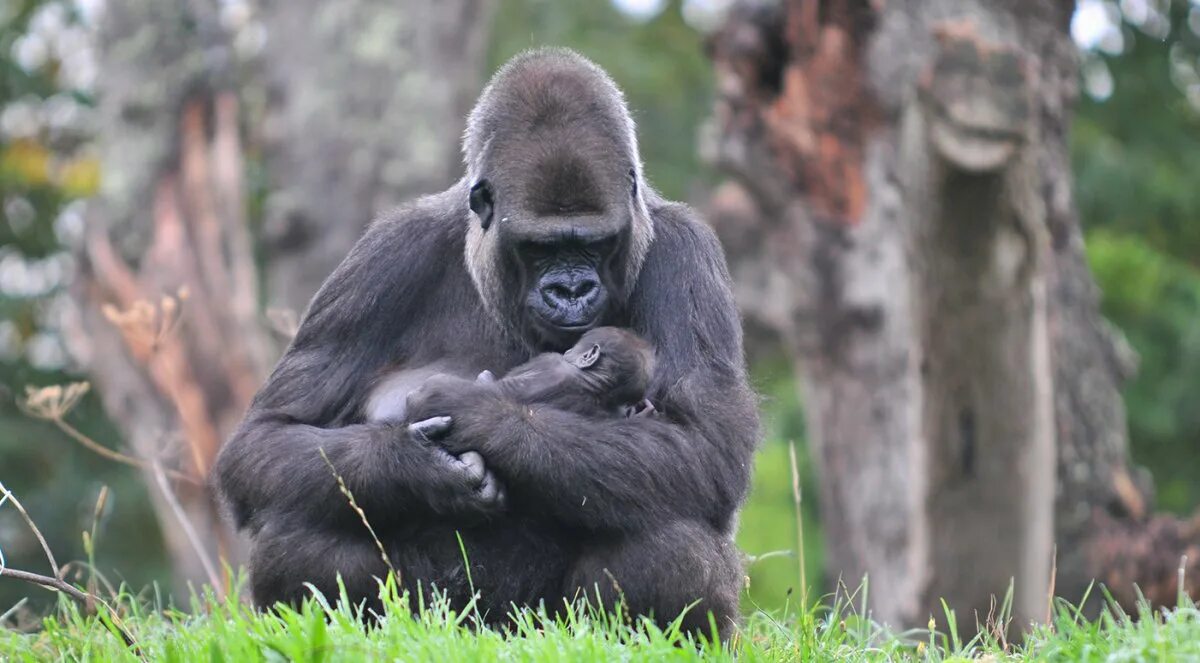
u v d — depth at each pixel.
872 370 45.69
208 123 65.56
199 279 62.34
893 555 46.12
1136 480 44.44
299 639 19.17
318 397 24.41
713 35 47.03
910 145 35.44
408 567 22.97
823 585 74.81
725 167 46.62
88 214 65.12
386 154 69.50
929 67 35.34
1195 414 77.88
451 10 71.31
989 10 41.78
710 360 23.92
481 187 23.77
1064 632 22.20
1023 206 35.62
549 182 22.86
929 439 37.50
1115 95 87.06
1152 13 86.69
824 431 47.94
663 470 22.48
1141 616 21.27
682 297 24.30
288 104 70.88
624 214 22.98
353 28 70.38
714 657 20.02
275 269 71.06
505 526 23.14
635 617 22.59
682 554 22.47
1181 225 85.56
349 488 22.25
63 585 23.48
